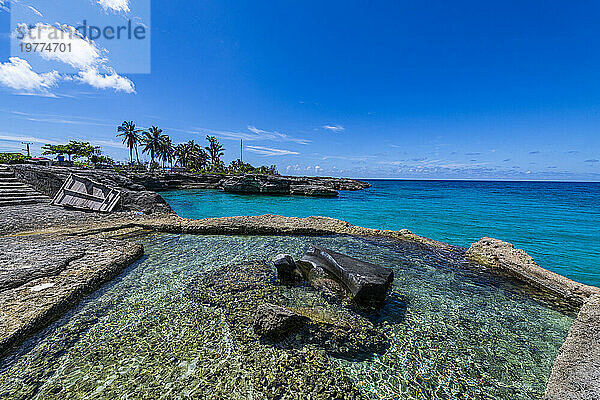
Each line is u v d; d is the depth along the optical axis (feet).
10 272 18.13
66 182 47.32
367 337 15.06
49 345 13.10
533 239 44.09
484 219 63.67
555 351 14.69
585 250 37.19
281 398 10.70
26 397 10.36
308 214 71.97
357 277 18.76
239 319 15.94
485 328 16.69
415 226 55.57
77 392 10.64
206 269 23.53
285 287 20.47
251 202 97.96
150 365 12.13
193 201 97.45
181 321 15.53
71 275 18.79
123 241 28.78
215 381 11.37
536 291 22.38
